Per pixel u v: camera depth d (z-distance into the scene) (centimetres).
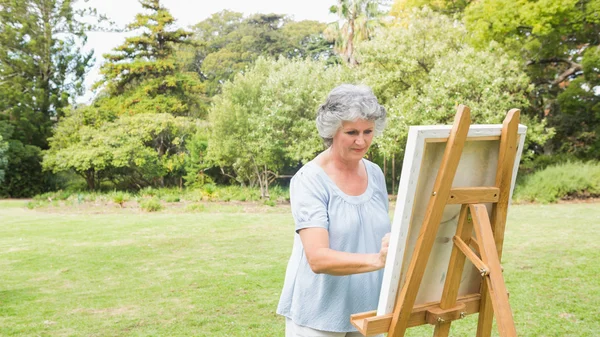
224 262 686
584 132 1867
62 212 1395
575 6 1673
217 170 2036
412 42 1562
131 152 1931
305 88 1552
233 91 1703
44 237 931
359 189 187
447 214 161
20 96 2347
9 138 2261
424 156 147
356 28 1927
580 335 380
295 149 1538
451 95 1430
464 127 147
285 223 1041
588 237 766
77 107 2527
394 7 2212
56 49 2464
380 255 160
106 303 508
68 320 456
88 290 563
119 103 2514
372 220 186
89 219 1188
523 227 877
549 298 470
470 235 167
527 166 1673
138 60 2594
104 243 856
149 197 1730
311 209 175
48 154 2073
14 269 678
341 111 167
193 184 1941
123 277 619
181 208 1406
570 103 1770
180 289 553
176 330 420
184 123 2061
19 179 2161
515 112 160
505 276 550
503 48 1678
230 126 1692
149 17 2628
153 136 2058
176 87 2623
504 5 1659
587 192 1320
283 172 1911
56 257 748
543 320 412
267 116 1522
